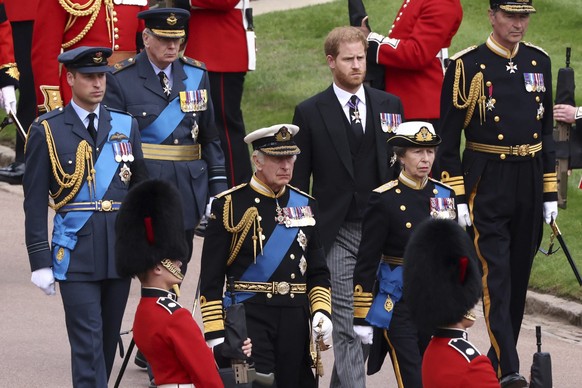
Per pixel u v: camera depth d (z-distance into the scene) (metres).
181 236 26.23
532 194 36.62
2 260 47.41
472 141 36.69
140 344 25.47
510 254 36.91
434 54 41.78
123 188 32.66
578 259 45.69
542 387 29.27
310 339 30.33
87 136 32.44
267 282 29.91
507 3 35.81
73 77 32.22
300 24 81.25
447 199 32.22
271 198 30.17
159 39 36.09
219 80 46.53
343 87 34.84
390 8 81.31
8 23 45.16
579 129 38.69
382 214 31.58
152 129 36.34
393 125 35.03
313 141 34.66
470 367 23.72
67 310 31.98
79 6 41.34
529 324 42.19
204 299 29.75
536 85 36.59
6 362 37.19
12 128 65.38
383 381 36.94
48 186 32.28
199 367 24.91
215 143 37.47
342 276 34.41
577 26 78.44
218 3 45.53
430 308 24.58
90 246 32.00
